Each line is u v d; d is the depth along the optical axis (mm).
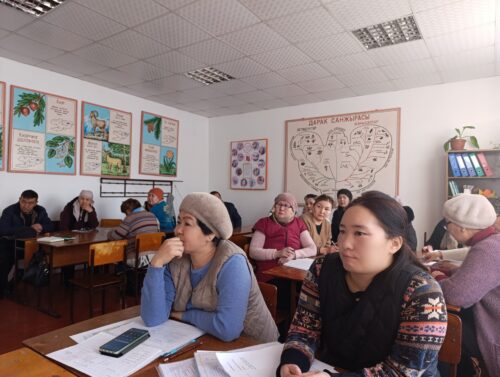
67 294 3779
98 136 4961
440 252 2428
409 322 827
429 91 4664
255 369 887
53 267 3182
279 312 2342
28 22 3152
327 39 3400
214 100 5625
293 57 3850
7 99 4023
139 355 940
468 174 4023
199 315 1165
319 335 1026
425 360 802
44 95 4348
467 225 1560
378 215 858
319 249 3049
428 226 4633
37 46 3664
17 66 4098
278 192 5961
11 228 3748
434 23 3021
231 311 1126
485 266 1429
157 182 5855
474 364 1493
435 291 842
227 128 6594
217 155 6719
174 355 966
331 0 2697
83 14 2994
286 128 5879
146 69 4324
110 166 5125
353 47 3566
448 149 4277
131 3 2791
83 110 4762
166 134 5988
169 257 1196
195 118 6555
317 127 5566
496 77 4254
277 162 5980
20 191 4160
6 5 2896
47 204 4426
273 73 4363
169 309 1231
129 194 5422
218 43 3531
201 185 6691
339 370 910
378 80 4516
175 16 2986
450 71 4141
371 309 877
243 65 4121
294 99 5461
